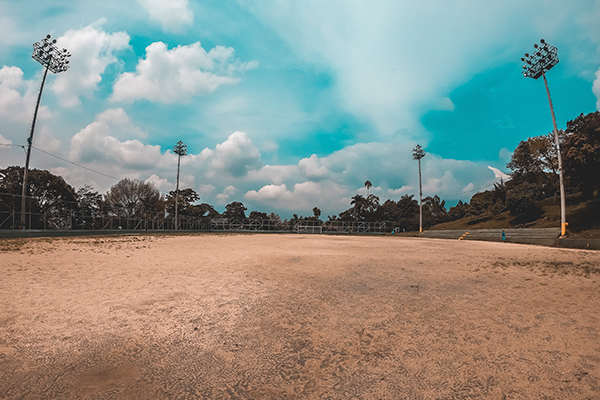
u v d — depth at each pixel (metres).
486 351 3.62
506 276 8.68
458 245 25.19
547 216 41.25
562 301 5.73
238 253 14.77
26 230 22.20
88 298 5.74
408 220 72.81
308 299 6.03
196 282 7.43
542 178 52.91
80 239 21.19
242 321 4.70
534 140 48.22
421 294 6.50
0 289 6.23
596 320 4.61
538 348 3.68
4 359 3.31
